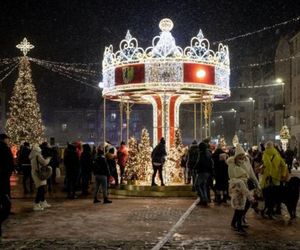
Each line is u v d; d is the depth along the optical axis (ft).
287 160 110.01
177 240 35.01
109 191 70.54
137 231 38.70
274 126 248.93
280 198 45.80
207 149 56.70
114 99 86.12
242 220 41.88
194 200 61.57
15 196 66.44
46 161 52.65
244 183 39.32
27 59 132.16
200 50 70.13
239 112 320.29
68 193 64.08
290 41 214.90
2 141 43.55
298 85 205.67
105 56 75.82
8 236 36.83
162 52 69.00
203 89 71.67
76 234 37.55
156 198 64.18
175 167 75.15
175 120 78.43
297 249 32.17
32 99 130.93
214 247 32.60
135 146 75.51
